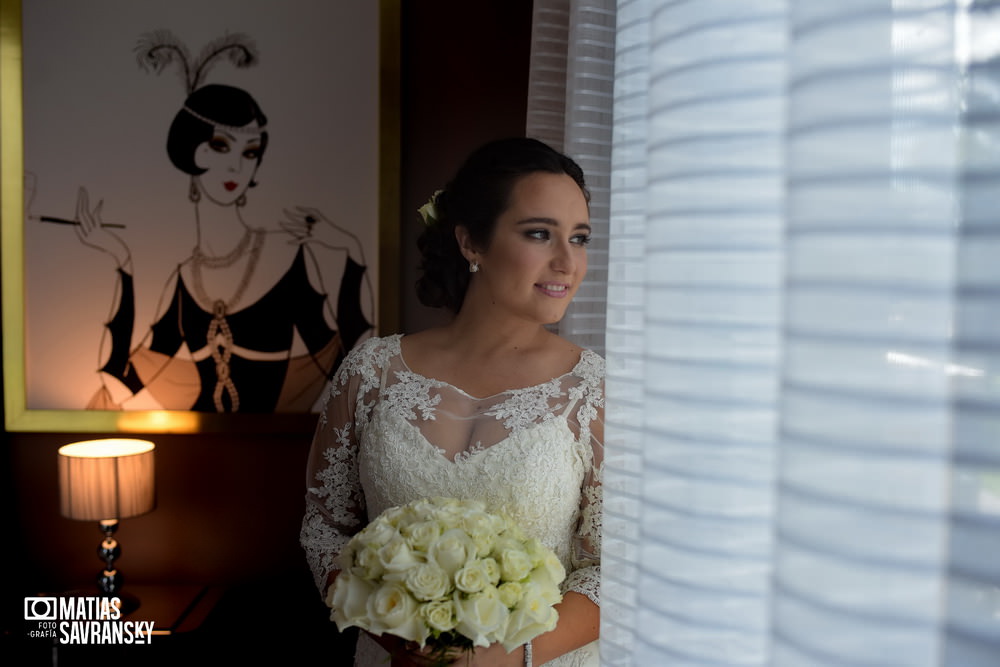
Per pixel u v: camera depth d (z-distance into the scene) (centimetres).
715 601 67
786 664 51
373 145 271
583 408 154
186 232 276
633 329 90
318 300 275
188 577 285
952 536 44
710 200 66
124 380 279
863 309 48
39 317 278
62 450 266
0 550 281
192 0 270
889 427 47
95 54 272
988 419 42
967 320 43
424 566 107
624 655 88
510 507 146
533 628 109
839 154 49
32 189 275
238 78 271
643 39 90
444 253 171
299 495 283
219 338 277
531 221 148
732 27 65
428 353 168
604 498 92
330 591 116
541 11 175
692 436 67
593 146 150
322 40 270
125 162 274
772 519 65
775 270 65
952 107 46
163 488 284
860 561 48
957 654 43
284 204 274
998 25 42
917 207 46
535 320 154
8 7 270
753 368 65
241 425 278
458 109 270
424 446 153
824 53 49
